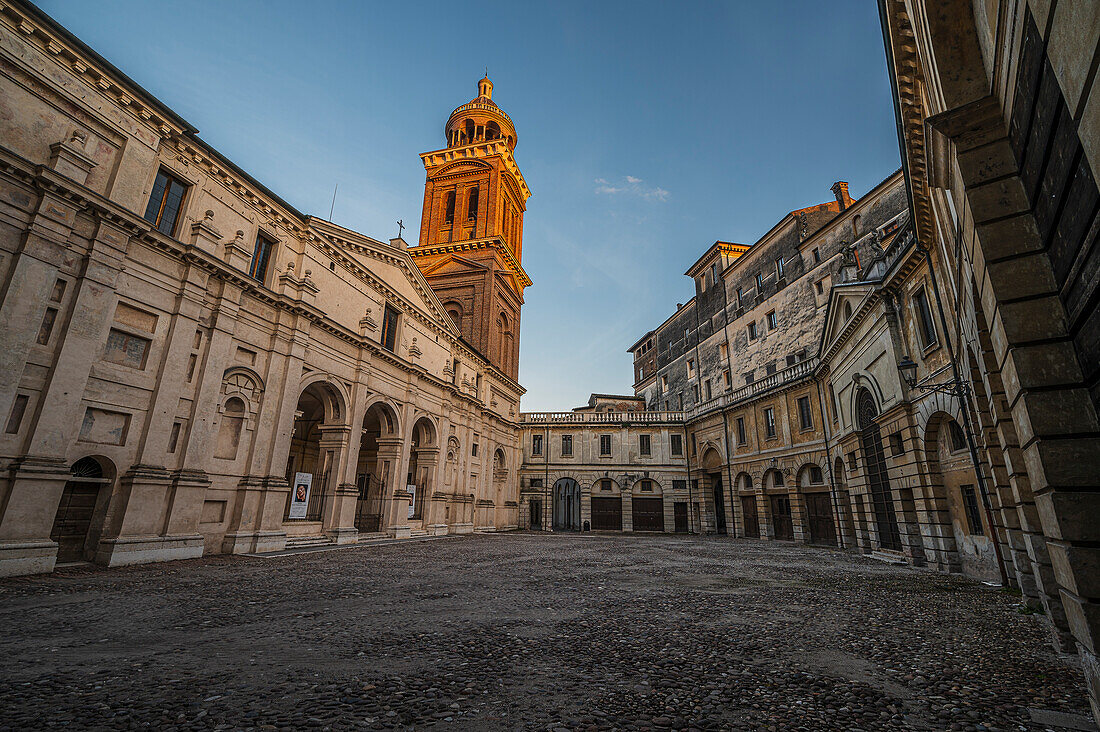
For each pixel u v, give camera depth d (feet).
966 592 36.60
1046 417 12.09
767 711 14.26
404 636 21.88
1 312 35.29
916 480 53.47
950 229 24.27
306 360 64.28
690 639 22.16
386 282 84.69
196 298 50.31
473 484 114.32
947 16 15.29
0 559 33.76
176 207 50.44
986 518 42.78
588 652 19.92
